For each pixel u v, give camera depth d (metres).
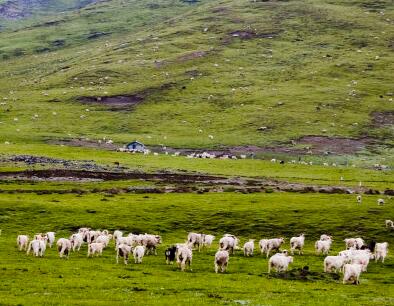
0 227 70.81
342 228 75.06
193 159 157.62
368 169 150.50
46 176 112.81
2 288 38.38
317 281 46.62
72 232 70.88
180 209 81.38
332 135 199.00
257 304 35.84
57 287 39.31
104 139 196.62
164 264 52.22
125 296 37.00
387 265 56.72
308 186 110.12
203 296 38.12
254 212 80.38
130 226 73.50
